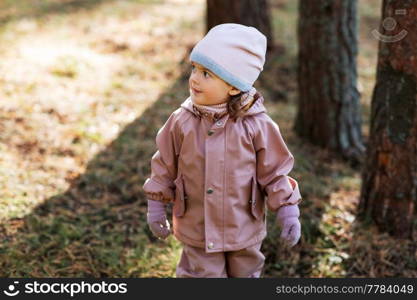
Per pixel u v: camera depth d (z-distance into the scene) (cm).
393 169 391
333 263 382
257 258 303
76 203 434
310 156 549
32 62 691
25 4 999
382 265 380
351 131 558
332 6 518
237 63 257
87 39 830
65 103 593
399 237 402
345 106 549
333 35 528
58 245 379
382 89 381
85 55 752
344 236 407
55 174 466
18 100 577
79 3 1043
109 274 358
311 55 543
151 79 711
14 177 446
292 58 818
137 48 814
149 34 880
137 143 538
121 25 917
